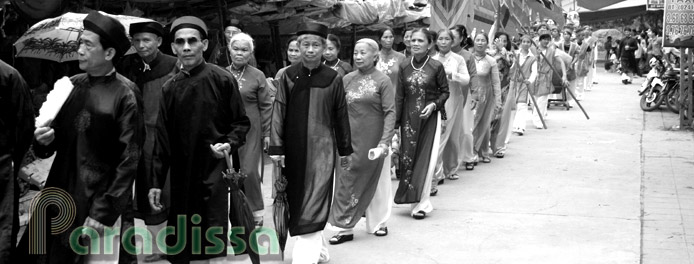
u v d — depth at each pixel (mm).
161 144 4676
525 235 6793
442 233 6871
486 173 9859
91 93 4285
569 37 19328
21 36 7344
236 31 7789
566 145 12305
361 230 6980
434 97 7164
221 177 4641
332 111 5512
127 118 4273
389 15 13602
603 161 10711
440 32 8289
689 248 6340
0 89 4016
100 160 4285
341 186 6371
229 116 4742
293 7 10672
